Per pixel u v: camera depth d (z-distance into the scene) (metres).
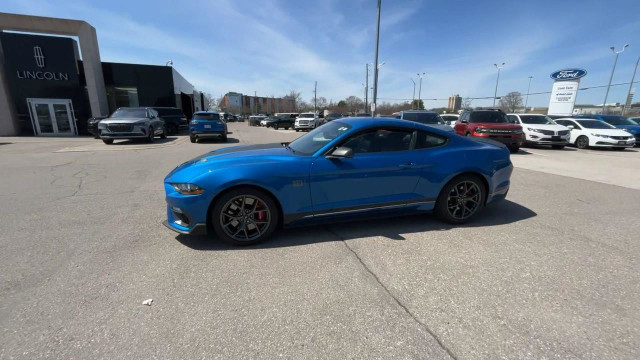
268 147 4.25
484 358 1.90
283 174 3.32
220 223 3.31
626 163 9.59
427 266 2.99
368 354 1.93
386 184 3.71
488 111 12.65
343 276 2.81
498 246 3.44
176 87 27.25
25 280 2.73
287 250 3.32
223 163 3.36
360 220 3.96
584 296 2.53
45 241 3.54
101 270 2.91
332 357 1.91
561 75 23.69
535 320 2.24
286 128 35.00
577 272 2.90
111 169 7.96
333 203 3.56
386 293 2.56
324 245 3.44
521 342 2.03
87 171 7.68
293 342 2.03
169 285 2.67
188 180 3.24
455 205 4.08
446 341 2.04
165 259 3.12
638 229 3.99
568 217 4.43
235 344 2.01
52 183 6.39
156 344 2.00
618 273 2.88
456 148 4.02
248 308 2.37
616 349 1.97
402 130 3.87
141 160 9.50
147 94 24.41
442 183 3.91
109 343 2.01
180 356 1.91
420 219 4.25
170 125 22.12
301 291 2.59
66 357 1.89
